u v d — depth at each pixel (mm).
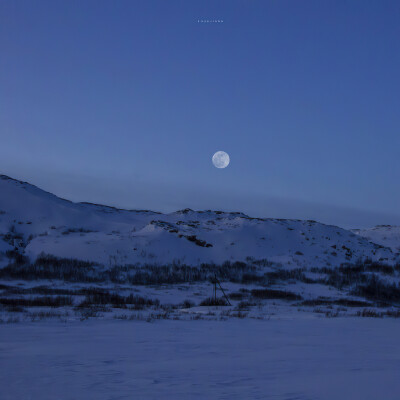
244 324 26875
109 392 6668
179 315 34562
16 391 6703
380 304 74688
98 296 59906
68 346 13570
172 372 8844
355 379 8109
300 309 51688
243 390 6898
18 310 32625
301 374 8773
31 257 108188
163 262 112188
